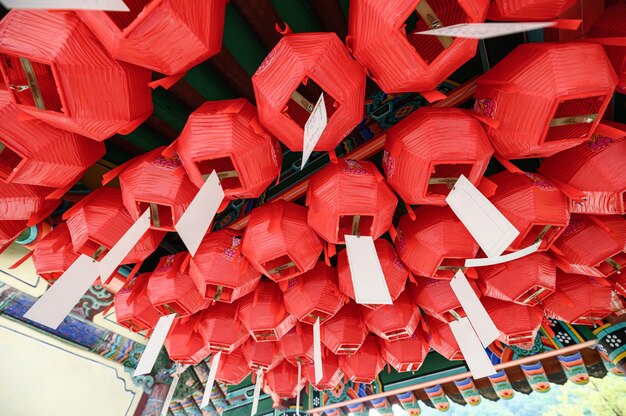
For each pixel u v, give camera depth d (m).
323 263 2.16
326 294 2.04
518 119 1.26
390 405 3.45
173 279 1.91
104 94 1.09
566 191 1.54
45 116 1.09
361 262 1.49
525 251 1.37
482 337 1.58
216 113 1.35
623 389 4.79
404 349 2.44
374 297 1.43
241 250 1.83
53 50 1.00
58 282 1.35
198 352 2.36
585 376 2.58
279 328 2.15
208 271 1.80
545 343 2.73
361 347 2.59
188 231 1.13
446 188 1.56
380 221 1.58
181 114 1.98
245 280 1.84
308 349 2.46
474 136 1.34
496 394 2.96
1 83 1.16
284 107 1.22
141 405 3.61
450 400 3.17
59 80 1.03
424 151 1.34
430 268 1.75
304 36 1.23
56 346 3.09
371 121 2.13
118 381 3.48
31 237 1.92
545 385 2.74
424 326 2.40
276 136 1.38
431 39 1.36
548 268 1.83
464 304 1.66
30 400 3.02
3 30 1.00
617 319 2.34
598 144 1.47
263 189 1.48
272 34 1.78
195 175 1.40
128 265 2.47
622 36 1.27
